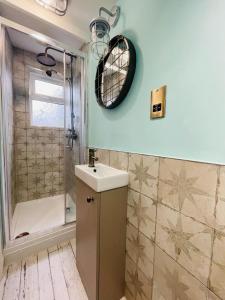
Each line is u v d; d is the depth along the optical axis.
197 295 0.62
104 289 0.97
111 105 1.12
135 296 0.98
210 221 0.57
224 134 0.53
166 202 0.75
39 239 1.48
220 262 0.54
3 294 1.08
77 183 1.22
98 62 1.36
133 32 0.96
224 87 0.53
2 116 1.28
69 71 1.95
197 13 0.59
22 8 1.22
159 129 0.79
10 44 1.86
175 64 0.69
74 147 1.96
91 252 0.98
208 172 0.57
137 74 0.93
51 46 1.64
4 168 1.32
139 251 0.93
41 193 2.42
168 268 0.74
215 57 0.55
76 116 1.92
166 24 0.73
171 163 0.72
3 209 1.32
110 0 1.17
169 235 0.73
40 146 2.35
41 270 1.28
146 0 0.85
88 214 1.01
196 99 0.61
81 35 1.53
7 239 1.38
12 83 1.99
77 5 1.26
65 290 1.12
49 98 2.38
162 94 0.75
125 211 1.01
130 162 1.00
